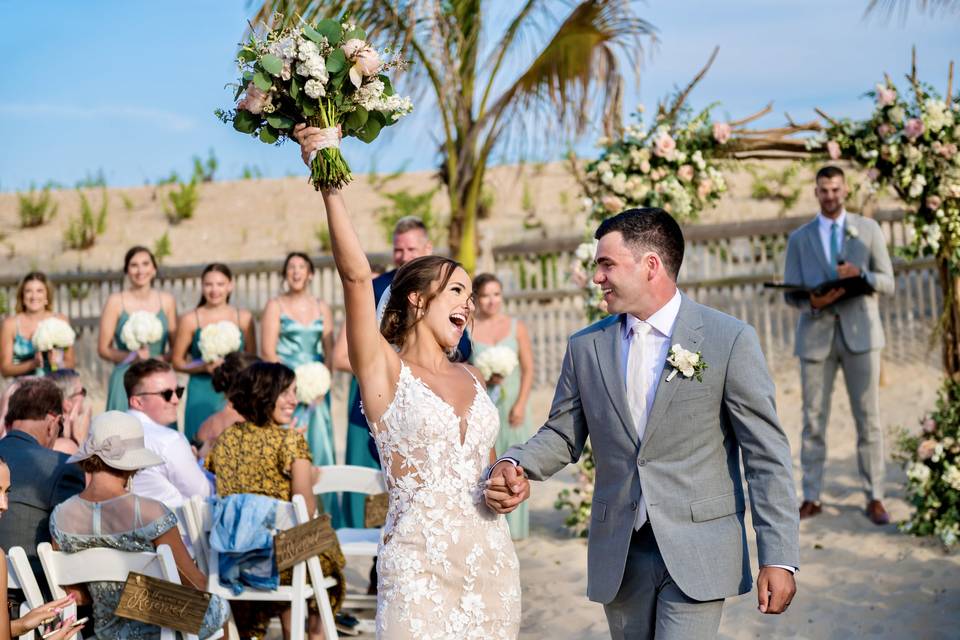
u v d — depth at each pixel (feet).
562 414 10.78
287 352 23.13
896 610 16.62
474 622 9.38
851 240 21.63
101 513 12.53
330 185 8.89
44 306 24.58
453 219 30.68
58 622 12.15
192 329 23.08
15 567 12.13
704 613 9.68
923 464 20.08
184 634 12.57
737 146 21.40
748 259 38.34
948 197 20.25
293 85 8.70
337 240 8.90
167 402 16.42
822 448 22.18
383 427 9.50
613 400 10.21
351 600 18.51
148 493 15.28
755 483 9.71
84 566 12.41
